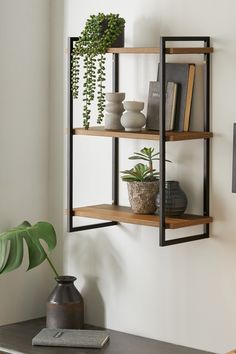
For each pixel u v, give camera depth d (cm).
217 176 373
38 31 433
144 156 388
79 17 424
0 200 423
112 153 413
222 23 367
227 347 375
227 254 372
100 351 382
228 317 374
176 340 394
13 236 405
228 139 368
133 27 400
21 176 431
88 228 404
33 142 435
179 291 392
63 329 406
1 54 418
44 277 447
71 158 396
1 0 416
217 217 375
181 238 367
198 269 383
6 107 422
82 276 432
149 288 404
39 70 435
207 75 371
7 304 430
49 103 441
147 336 405
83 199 430
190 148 382
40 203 441
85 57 386
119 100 389
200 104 377
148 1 393
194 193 383
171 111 375
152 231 400
